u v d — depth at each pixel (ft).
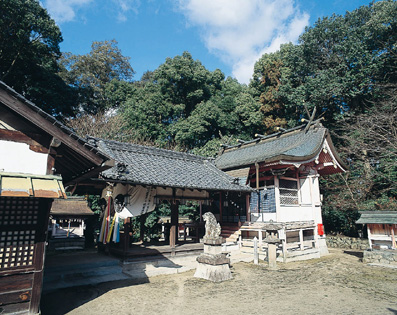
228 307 20.57
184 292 24.31
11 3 60.75
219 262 28.84
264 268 35.55
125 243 31.81
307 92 73.10
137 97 92.27
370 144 58.49
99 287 25.11
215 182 41.68
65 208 55.98
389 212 37.37
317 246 46.98
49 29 71.05
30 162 17.04
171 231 36.88
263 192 45.60
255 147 57.26
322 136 46.34
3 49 68.23
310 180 49.60
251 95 91.61
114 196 33.47
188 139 80.28
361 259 42.11
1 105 16.66
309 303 21.50
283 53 91.50
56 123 16.70
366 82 65.57
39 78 80.43
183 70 86.74
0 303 15.12
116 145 39.27
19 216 16.61
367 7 73.97
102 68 121.70
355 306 20.75
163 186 33.17
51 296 22.15
